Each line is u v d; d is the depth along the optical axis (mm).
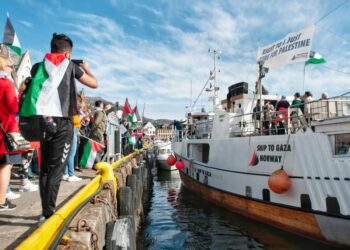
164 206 13883
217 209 12172
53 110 3088
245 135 10883
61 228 3100
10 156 4246
